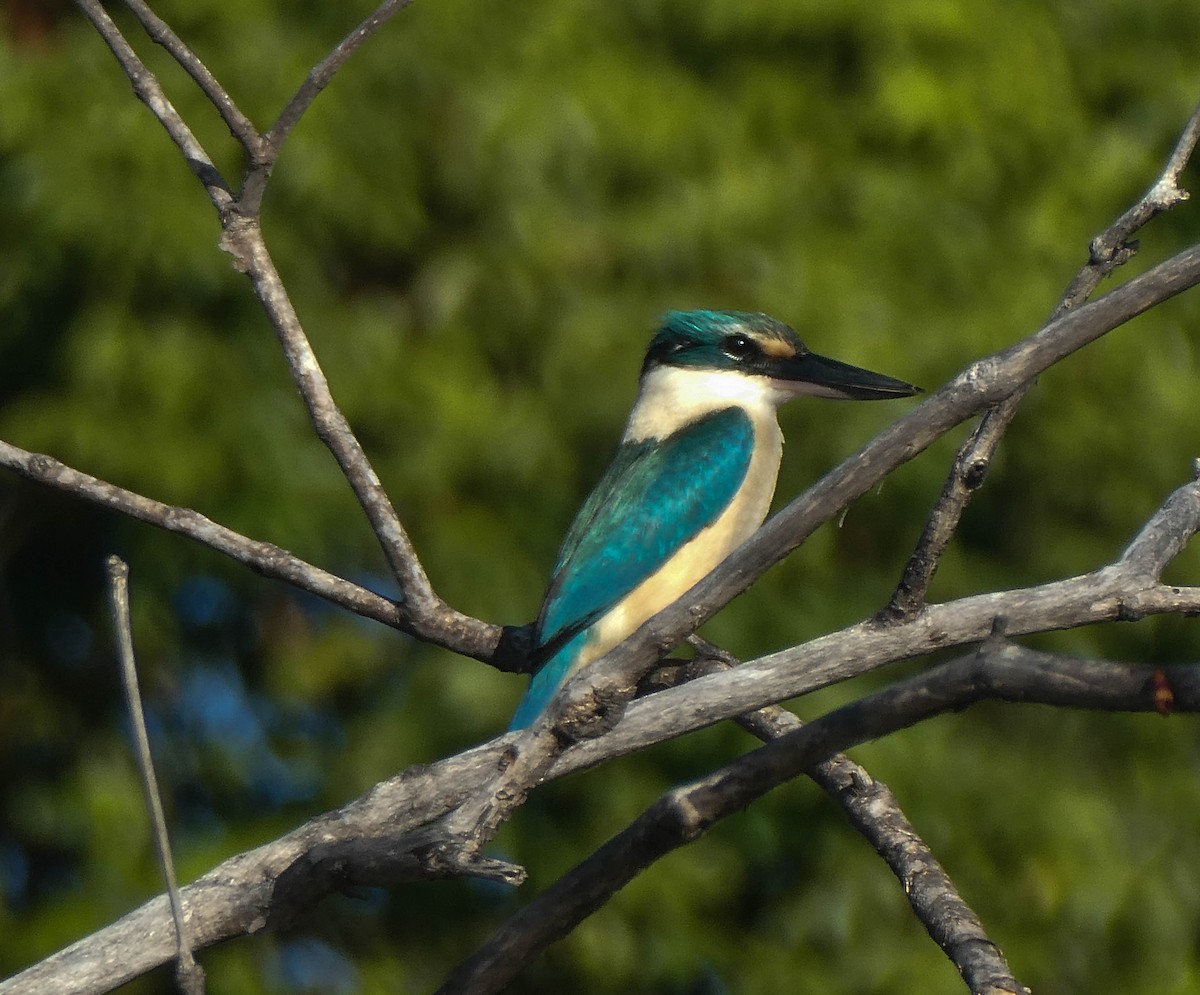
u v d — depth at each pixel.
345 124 12.48
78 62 12.49
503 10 12.99
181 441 12.18
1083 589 4.80
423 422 12.48
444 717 12.31
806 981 12.65
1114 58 14.41
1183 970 12.88
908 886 5.03
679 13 13.30
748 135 13.27
